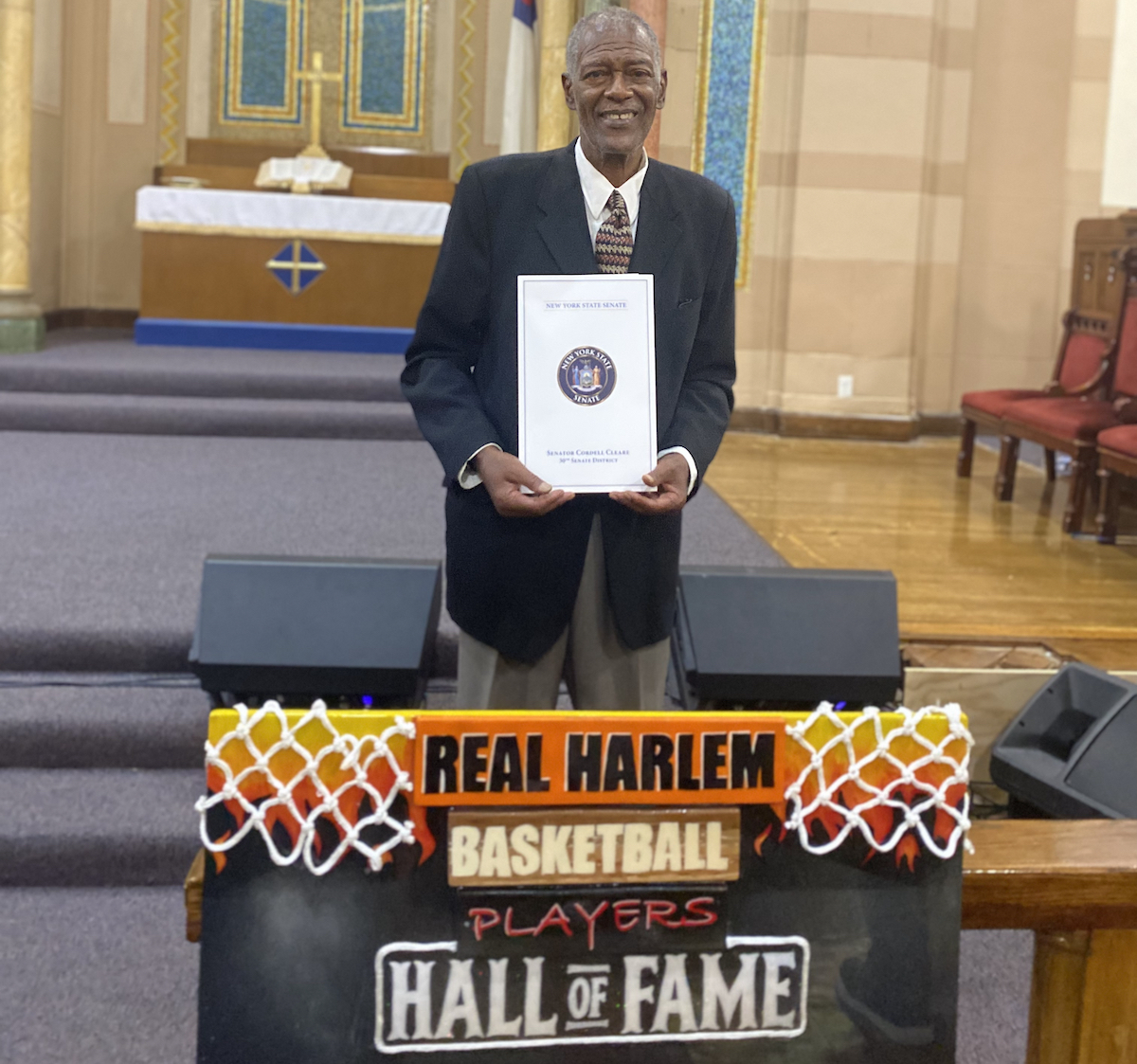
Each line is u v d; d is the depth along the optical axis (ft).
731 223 5.61
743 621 8.35
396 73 27.45
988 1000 7.45
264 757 2.93
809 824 3.06
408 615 8.25
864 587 8.55
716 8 22.13
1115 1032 3.74
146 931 8.05
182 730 9.47
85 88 26.35
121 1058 6.72
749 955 3.05
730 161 22.76
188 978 7.54
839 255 23.03
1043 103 23.88
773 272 23.38
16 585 11.23
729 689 8.23
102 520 13.71
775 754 2.99
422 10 27.30
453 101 27.58
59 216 26.25
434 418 5.36
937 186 23.71
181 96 26.78
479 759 2.93
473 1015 3.00
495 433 5.20
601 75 5.03
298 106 27.17
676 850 2.98
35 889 8.58
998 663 10.35
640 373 5.01
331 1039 2.99
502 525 5.48
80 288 26.94
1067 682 8.28
